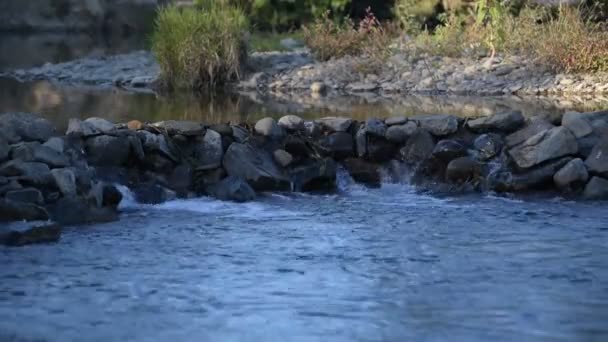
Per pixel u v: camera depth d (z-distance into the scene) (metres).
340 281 21.14
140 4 95.62
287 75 52.88
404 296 20.17
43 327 18.59
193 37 51.97
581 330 18.28
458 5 65.06
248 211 27.44
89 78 54.44
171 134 30.25
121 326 18.62
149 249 23.58
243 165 29.59
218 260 22.67
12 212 24.89
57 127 35.81
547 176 28.88
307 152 30.64
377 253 23.22
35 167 26.44
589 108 41.22
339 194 29.70
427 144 30.45
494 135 30.14
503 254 23.03
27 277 21.41
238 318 19.02
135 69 56.69
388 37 57.91
